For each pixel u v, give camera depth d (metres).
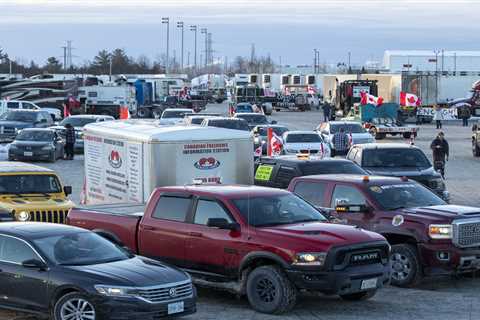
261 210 14.48
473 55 140.75
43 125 50.94
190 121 43.31
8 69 155.50
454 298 15.08
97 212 16.45
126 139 20.42
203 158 20.06
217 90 130.50
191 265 14.77
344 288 13.38
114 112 73.25
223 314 13.81
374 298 15.06
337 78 94.19
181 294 12.57
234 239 14.12
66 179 34.59
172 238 15.01
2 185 20.36
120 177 20.88
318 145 40.25
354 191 16.70
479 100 84.00
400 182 17.09
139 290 12.06
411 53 140.12
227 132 20.47
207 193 14.84
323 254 13.27
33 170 21.00
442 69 134.00
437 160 33.56
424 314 13.80
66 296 12.29
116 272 12.41
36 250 12.84
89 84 78.06
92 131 22.25
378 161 24.73
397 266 15.95
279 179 21.14
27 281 12.71
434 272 15.62
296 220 14.63
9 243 13.15
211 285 14.55
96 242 13.54
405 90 85.88
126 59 186.00
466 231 15.60
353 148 26.02
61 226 13.85
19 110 51.78
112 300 11.97
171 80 101.25
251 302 13.91
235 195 14.67
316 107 110.31
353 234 13.84
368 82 80.25
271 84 118.06
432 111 79.38
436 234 15.49
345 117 72.56
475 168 40.19
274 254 13.59
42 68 171.50
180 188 15.35
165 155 19.55
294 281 13.41
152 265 13.04
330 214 16.69
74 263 12.79
